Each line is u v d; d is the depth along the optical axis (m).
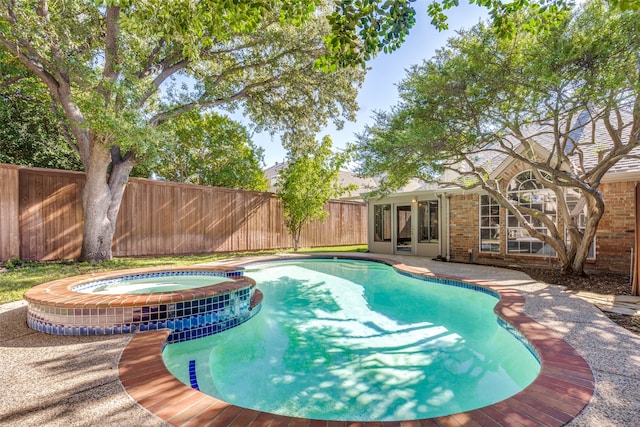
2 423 1.96
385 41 3.11
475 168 8.34
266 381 3.39
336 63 3.46
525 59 5.68
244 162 16.30
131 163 9.58
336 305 6.33
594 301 5.04
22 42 7.18
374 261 10.92
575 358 2.85
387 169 8.09
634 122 5.87
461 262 10.37
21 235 8.28
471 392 3.17
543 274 7.62
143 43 8.98
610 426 1.91
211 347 4.36
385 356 3.97
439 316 5.59
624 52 4.91
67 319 3.72
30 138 12.23
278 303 6.50
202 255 11.54
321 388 3.24
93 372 2.66
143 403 2.18
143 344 3.33
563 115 6.09
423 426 1.91
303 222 14.16
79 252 9.27
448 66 6.13
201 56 10.80
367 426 1.92
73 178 9.20
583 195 7.09
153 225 10.82
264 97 13.34
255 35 10.34
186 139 15.29
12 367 2.76
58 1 7.50
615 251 7.73
